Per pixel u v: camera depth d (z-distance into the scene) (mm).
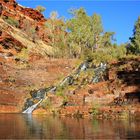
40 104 55125
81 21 86125
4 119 39781
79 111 45406
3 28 98188
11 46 82750
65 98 52250
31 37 111125
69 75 64438
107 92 48000
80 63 68250
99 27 88938
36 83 66188
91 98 48125
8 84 63188
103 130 26266
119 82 50281
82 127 29031
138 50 84438
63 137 22500
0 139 21703
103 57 65938
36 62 72938
